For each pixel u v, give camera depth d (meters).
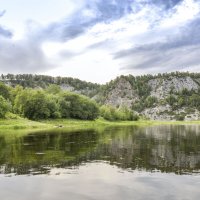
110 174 25.47
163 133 79.25
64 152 38.59
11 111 160.25
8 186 21.97
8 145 47.31
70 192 20.48
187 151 38.94
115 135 70.38
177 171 26.48
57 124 146.50
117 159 32.91
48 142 52.00
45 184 22.44
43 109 155.75
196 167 28.14
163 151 39.09
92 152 38.41
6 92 185.75
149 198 19.08
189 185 21.95
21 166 29.05
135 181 23.16
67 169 27.62
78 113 181.50
